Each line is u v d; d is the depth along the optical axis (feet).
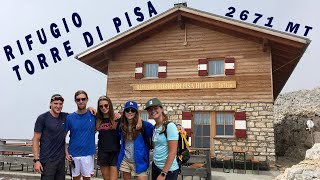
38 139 16.70
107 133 16.88
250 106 41.27
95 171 32.58
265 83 41.29
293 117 63.67
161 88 45.47
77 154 17.06
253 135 40.42
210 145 42.34
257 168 38.96
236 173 35.76
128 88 47.26
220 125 42.55
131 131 15.65
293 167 27.50
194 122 43.70
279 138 68.95
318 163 28.63
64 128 17.21
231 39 43.96
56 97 16.96
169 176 14.15
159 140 14.29
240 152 38.19
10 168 33.50
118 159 16.08
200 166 29.94
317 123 54.60
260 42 42.47
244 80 42.22
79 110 17.44
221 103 42.60
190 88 44.27
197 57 44.98
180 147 14.40
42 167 16.66
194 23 46.14
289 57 45.29
